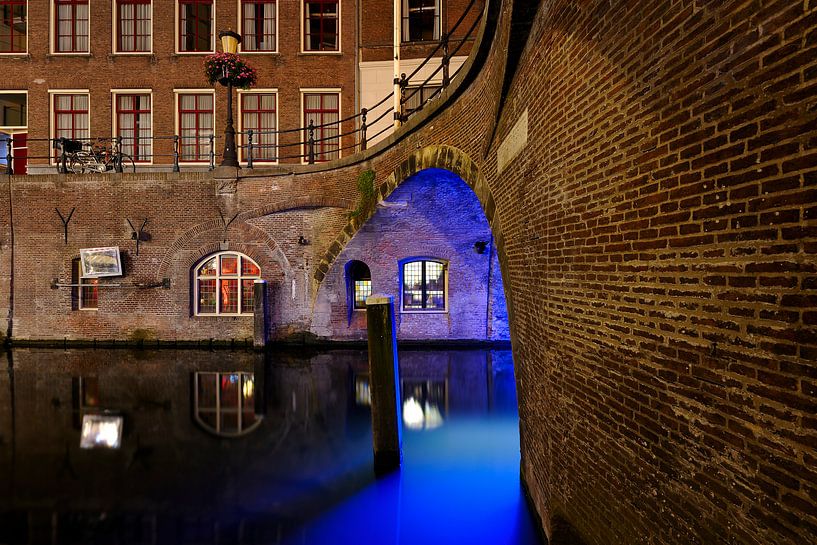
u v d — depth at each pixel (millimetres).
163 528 5602
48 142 16875
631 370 2994
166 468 7094
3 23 17719
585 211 3561
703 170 2342
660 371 2701
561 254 4023
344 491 6391
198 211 14312
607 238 3260
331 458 7445
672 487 2607
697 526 2410
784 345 1902
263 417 9266
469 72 6832
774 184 1949
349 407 9820
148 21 17203
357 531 5562
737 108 2131
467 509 5863
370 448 7867
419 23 17094
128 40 17234
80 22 17203
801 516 1825
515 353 5652
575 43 3682
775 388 1944
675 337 2566
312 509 5980
